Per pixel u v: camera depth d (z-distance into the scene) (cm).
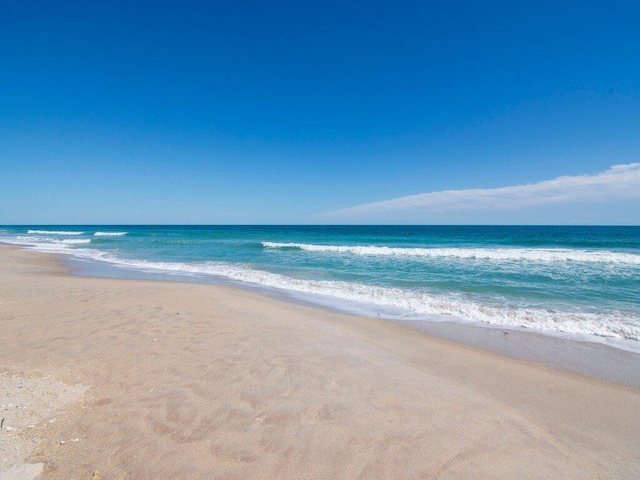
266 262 1884
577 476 279
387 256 2142
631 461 310
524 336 700
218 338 551
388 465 269
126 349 489
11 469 238
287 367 448
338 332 668
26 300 788
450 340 674
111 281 1201
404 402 376
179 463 259
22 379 382
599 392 459
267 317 711
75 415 316
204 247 2912
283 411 338
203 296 896
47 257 2088
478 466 276
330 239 4075
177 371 421
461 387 441
